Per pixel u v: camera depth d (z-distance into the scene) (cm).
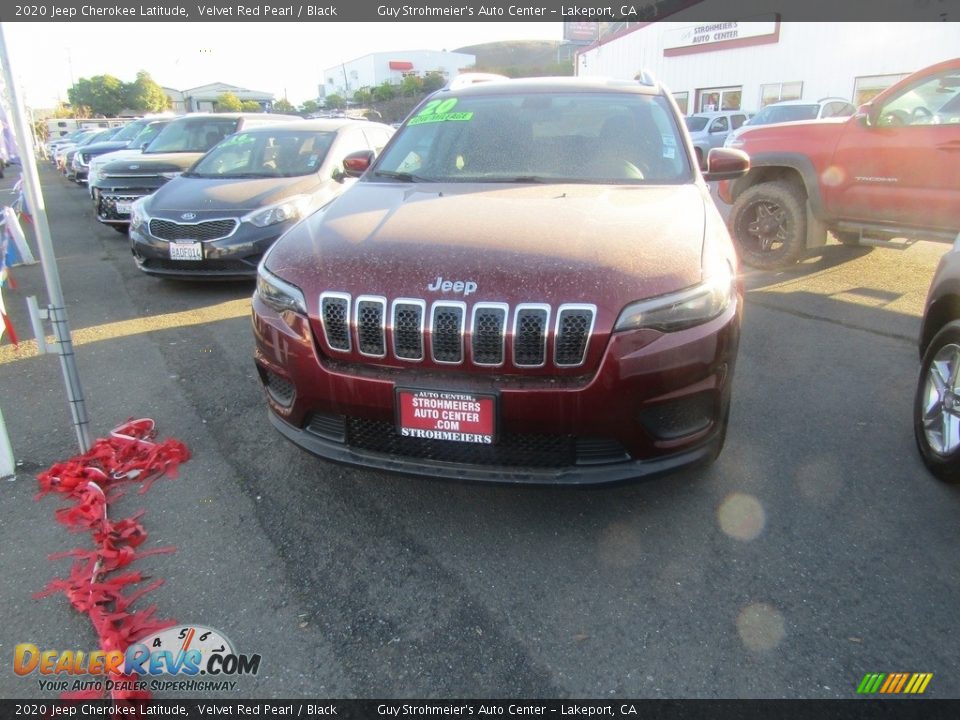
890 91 602
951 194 568
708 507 295
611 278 244
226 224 630
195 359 479
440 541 276
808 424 370
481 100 414
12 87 289
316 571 258
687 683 208
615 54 3047
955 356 305
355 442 269
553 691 206
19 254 836
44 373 458
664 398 246
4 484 316
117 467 324
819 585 247
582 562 262
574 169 357
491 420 242
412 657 219
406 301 246
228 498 306
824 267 721
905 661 214
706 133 1844
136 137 1415
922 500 299
